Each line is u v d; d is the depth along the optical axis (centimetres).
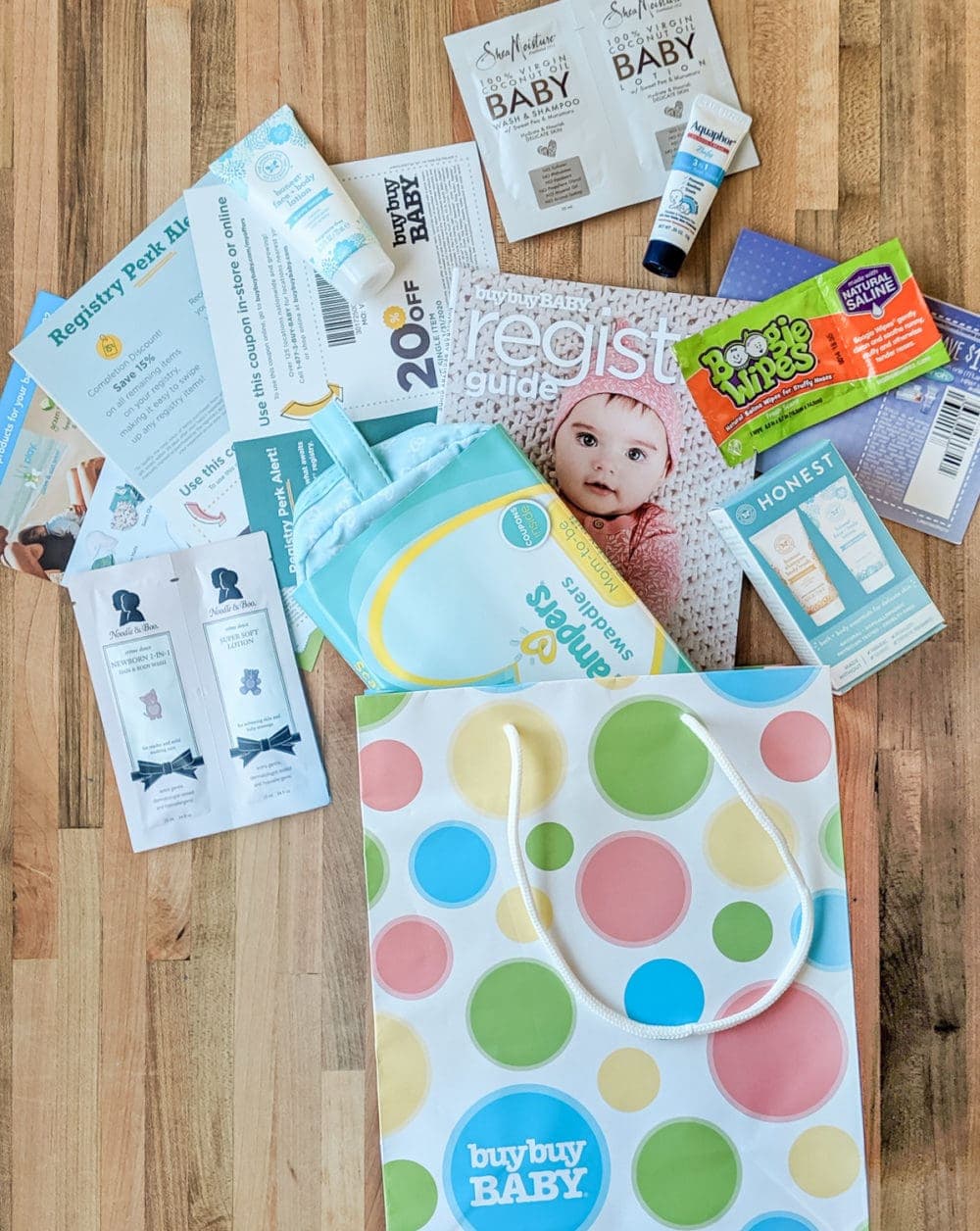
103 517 78
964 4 76
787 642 76
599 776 67
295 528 74
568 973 65
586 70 76
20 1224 77
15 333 77
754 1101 67
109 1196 77
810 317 75
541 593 70
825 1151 67
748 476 76
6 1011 77
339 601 70
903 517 77
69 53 77
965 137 77
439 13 77
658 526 76
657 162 76
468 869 67
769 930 67
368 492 73
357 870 77
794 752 68
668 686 67
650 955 67
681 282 77
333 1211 77
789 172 77
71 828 78
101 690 77
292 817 77
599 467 76
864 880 77
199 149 77
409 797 67
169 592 77
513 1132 67
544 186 77
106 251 77
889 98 77
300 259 77
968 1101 77
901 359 74
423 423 77
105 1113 77
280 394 77
